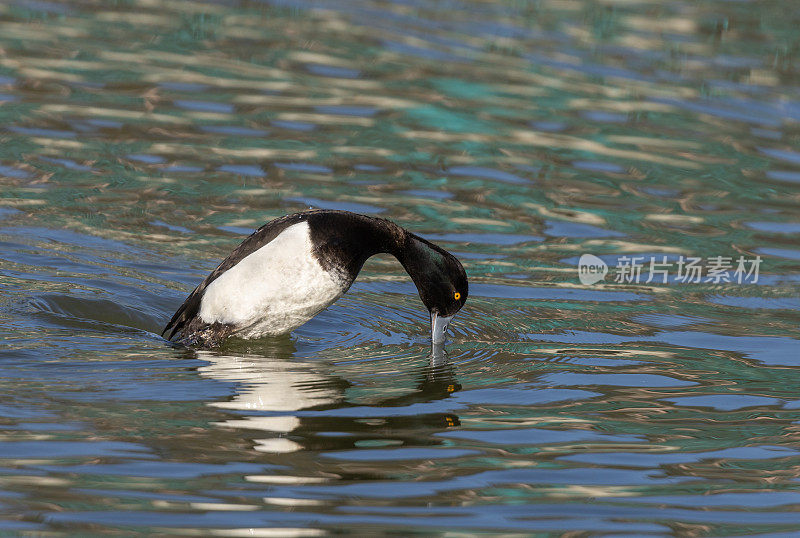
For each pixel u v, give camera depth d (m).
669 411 8.85
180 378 9.25
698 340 10.71
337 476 7.36
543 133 16.95
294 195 14.44
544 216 14.20
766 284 12.34
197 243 13.01
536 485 7.33
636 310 11.57
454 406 8.84
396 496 7.08
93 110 17.02
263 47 20.23
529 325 11.12
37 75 18.23
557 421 8.55
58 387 8.84
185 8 22.61
